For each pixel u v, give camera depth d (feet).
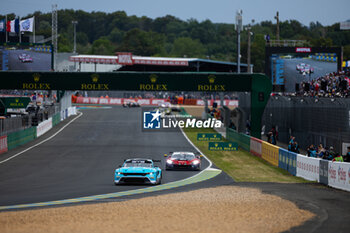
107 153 486.79
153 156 467.11
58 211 197.67
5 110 644.27
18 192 264.11
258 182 306.55
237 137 573.74
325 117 444.96
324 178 291.99
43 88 530.27
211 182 306.14
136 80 528.22
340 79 585.22
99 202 226.17
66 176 336.29
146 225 167.22
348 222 168.45
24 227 165.27
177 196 240.53
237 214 185.37
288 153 364.79
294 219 173.99
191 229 160.45
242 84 533.96
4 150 494.18
